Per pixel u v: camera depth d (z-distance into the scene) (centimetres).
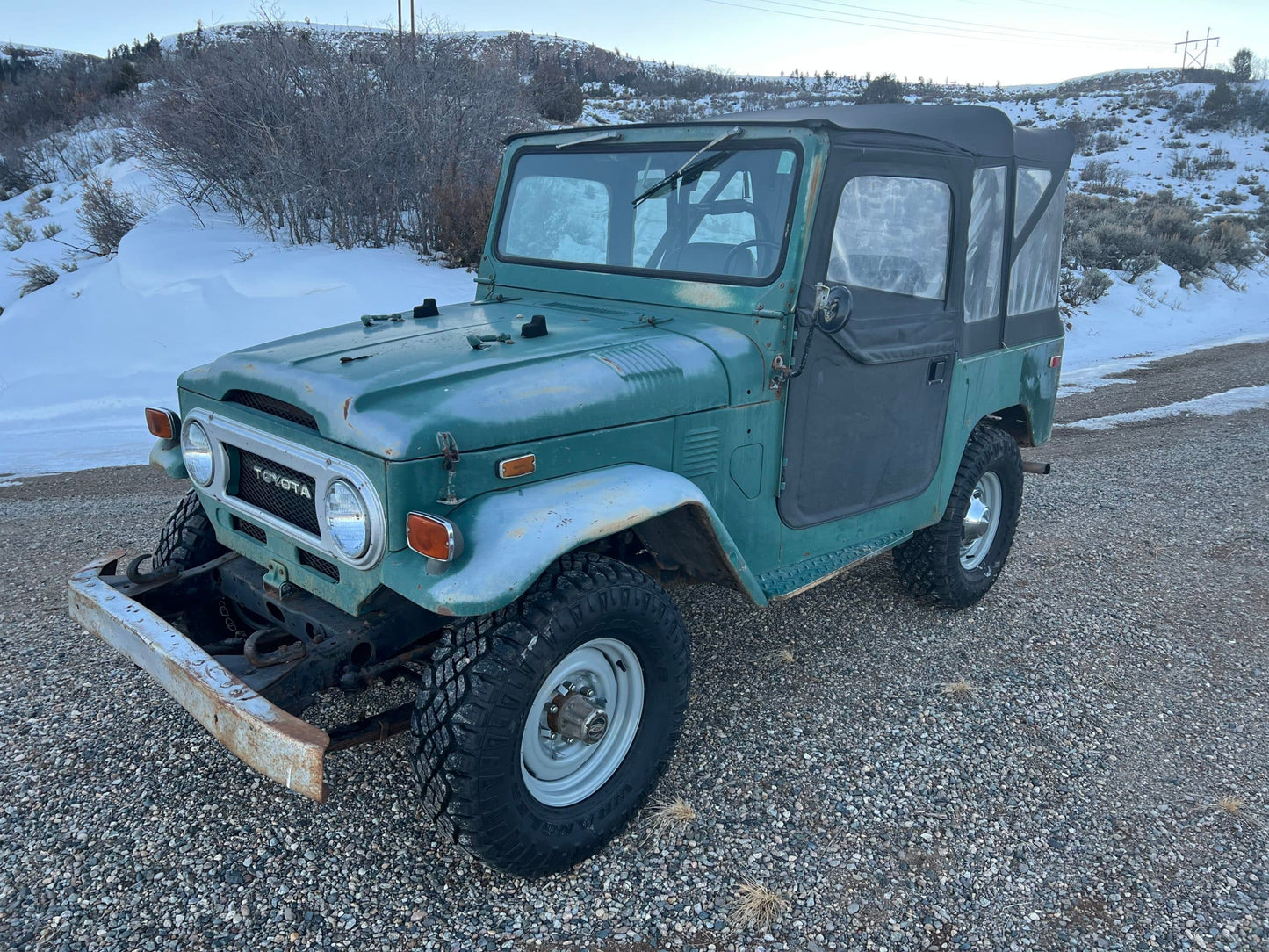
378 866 258
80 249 1825
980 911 250
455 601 213
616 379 268
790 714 346
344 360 262
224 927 233
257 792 287
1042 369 466
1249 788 311
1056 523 598
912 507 389
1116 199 3034
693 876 259
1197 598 475
